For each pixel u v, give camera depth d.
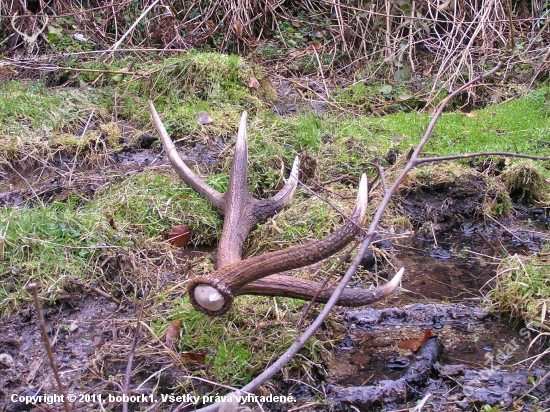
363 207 2.72
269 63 6.37
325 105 5.55
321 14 6.95
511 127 4.88
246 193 3.62
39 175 4.32
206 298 2.47
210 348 2.81
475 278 3.49
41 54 6.16
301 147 4.51
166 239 3.69
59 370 2.75
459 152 4.43
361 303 2.63
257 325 2.91
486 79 5.80
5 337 2.88
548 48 5.97
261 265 2.52
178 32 6.41
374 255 3.54
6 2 6.36
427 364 2.78
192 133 4.75
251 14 6.80
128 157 4.57
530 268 3.22
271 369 2.31
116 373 2.75
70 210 3.64
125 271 3.29
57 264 3.19
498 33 6.23
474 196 4.06
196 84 5.34
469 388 2.67
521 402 2.58
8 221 3.34
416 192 4.10
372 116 5.33
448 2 6.24
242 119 3.80
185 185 4.01
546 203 4.10
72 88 5.47
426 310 3.17
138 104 5.17
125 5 6.56
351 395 2.62
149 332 2.91
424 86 5.88
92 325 3.00
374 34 6.57
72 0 6.63
